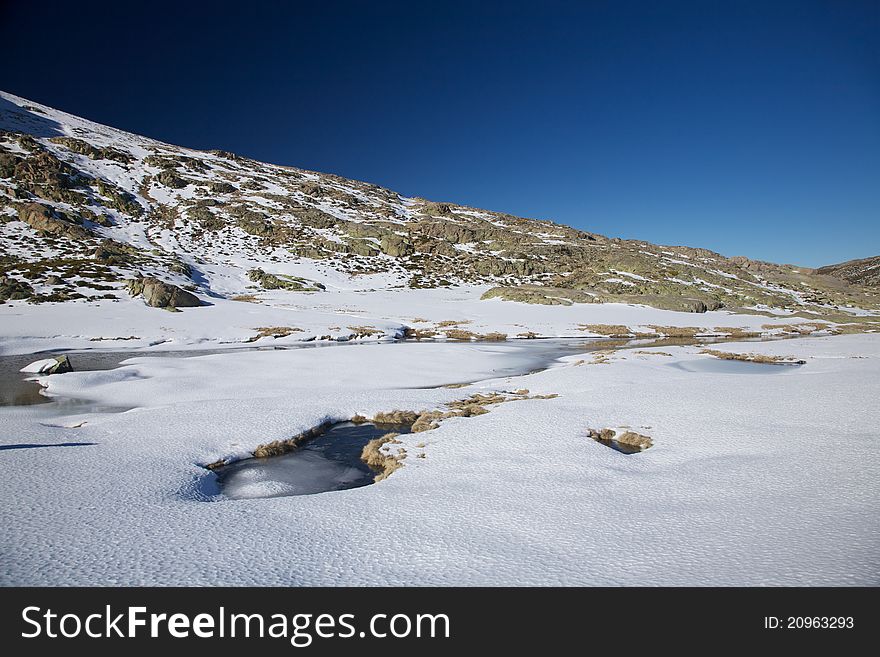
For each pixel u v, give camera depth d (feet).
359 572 21.83
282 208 393.91
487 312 219.82
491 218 498.28
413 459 42.39
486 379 92.17
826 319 236.84
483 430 50.14
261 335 153.58
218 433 51.62
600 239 457.68
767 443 40.14
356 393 74.08
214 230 332.80
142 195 363.97
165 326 155.12
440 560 22.68
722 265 386.73
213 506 31.24
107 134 504.43
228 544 25.00
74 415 62.59
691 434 45.37
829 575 19.03
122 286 197.77
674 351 123.03
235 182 452.35
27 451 42.98
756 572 19.71
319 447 50.62
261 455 47.29
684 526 24.94
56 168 331.36
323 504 31.30
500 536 25.09
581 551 22.84
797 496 27.91
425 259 336.90
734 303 272.31
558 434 47.26
